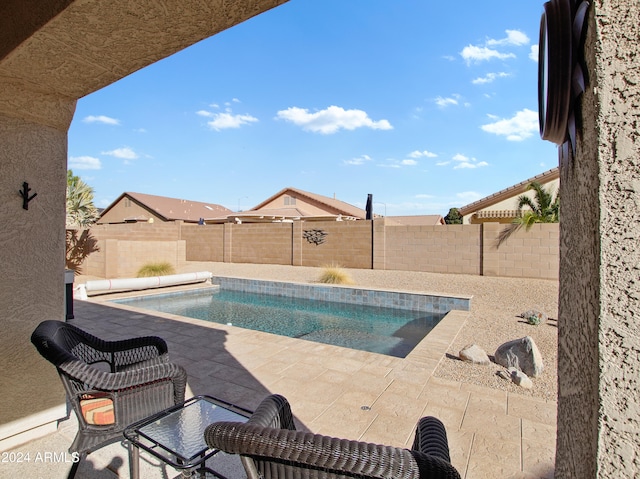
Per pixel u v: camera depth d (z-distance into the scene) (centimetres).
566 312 80
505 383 368
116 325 590
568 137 77
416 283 1118
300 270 1479
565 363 80
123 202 3656
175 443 174
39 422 258
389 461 95
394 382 356
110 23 146
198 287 1197
